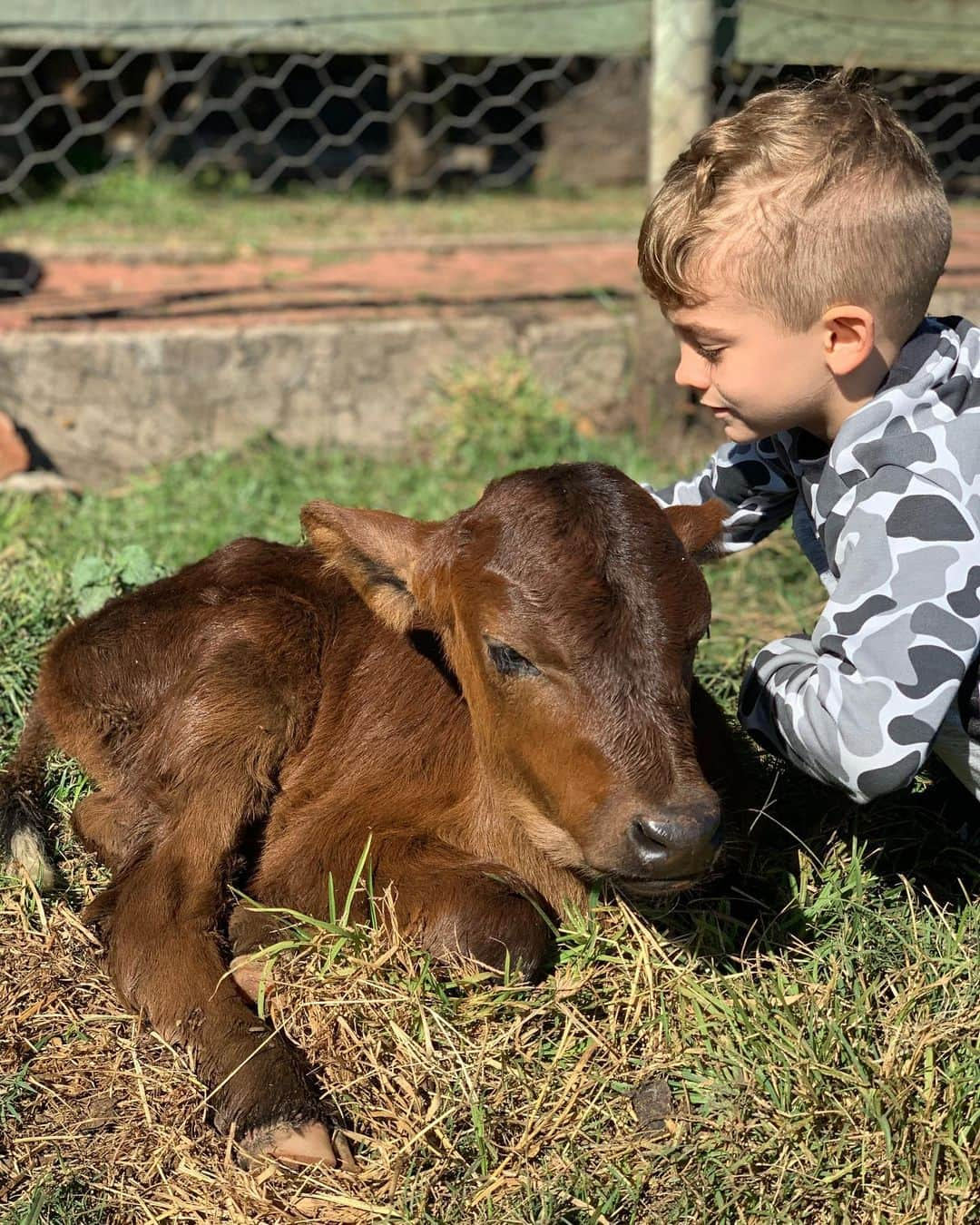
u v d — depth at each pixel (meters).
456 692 1.65
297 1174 1.38
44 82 5.23
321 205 4.78
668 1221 1.33
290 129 6.09
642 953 1.50
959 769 1.54
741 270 1.42
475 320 2.88
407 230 4.21
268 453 2.74
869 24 3.35
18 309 2.99
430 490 2.54
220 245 3.79
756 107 1.45
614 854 1.38
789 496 1.68
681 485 1.73
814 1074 1.40
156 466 2.74
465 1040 1.45
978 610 1.40
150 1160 1.40
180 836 1.60
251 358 2.77
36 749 1.77
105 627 1.70
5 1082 1.45
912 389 1.44
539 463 2.68
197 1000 1.50
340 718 1.67
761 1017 1.45
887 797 1.71
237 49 3.36
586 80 5.65
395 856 1.59
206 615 1.67
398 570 1.56
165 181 4.94
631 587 1.41
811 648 1.56
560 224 4.40
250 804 1.62
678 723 1.40
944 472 1.41
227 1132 1.42
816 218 1.40
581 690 1.40
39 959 1.56
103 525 2.35
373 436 2.85
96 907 1.58
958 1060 1.43
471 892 1.53
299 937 1.54
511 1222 1.33
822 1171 1.36
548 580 1.41
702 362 1.50
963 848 1.67
